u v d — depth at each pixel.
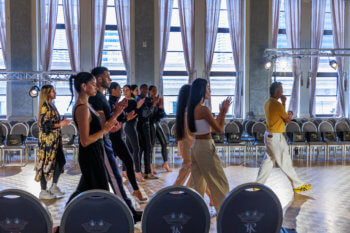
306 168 7.55
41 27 11.10
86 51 11.43
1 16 10.88
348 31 12.48
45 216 1.68
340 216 4.31
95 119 2.97
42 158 5.01
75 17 11.24
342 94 12.32
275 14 11.84
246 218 1.82
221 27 12.05
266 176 5.19
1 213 1.66
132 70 11.31
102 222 1.68
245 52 11.72
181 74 11.90
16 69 10.95
